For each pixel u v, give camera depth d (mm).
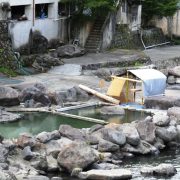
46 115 25906
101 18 40500
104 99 28531
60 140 20812
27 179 17672
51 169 19000
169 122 23219
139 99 28984
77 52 37344
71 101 28266
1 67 32594
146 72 28984
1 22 33469
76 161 18859
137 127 22219
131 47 43938
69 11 40031
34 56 34844
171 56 41562
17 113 25875
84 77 33094
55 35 38719
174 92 30344
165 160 21000
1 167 17906
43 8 37938
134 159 20953
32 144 20031
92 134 21688
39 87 28125
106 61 36250
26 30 35656
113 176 18359
